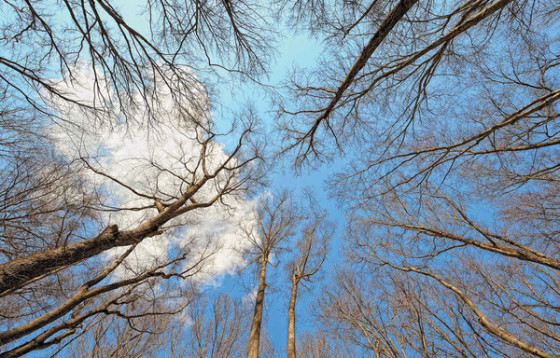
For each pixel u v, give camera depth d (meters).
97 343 5.48
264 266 9.84
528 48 4.23
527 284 5.81
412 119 5.08
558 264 4.47
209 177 6.02
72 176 4.59
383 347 5.42
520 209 5.72
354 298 6.82
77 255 4.34
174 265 5.52
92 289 4.38
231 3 3.31
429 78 4.47
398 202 6.57
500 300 5.16
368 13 3.47
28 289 4.35
